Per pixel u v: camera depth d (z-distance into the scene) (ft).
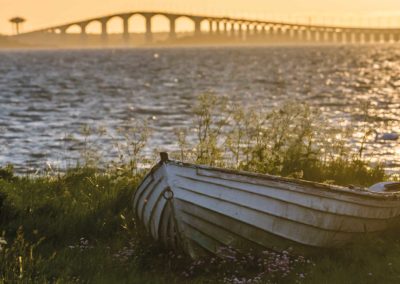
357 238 39.96
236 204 36.58
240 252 37.42
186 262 37.58
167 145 97.91
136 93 231.09
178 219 36.60
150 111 165.37
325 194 37.81
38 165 85.81
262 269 36.60
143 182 38.11
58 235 41.47
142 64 530.68
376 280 34.14
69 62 602.44
